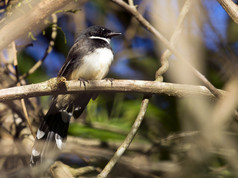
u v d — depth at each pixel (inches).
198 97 234.7
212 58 309.4
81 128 328.5
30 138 294.4
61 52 390.3
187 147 306.8
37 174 269.3
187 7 242.2
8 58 335.3
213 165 295.4
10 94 213.6
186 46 246.7
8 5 256.8
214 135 257.9
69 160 315.9
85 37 334.3
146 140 333.1
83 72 316.8
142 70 385.7
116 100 346.9
